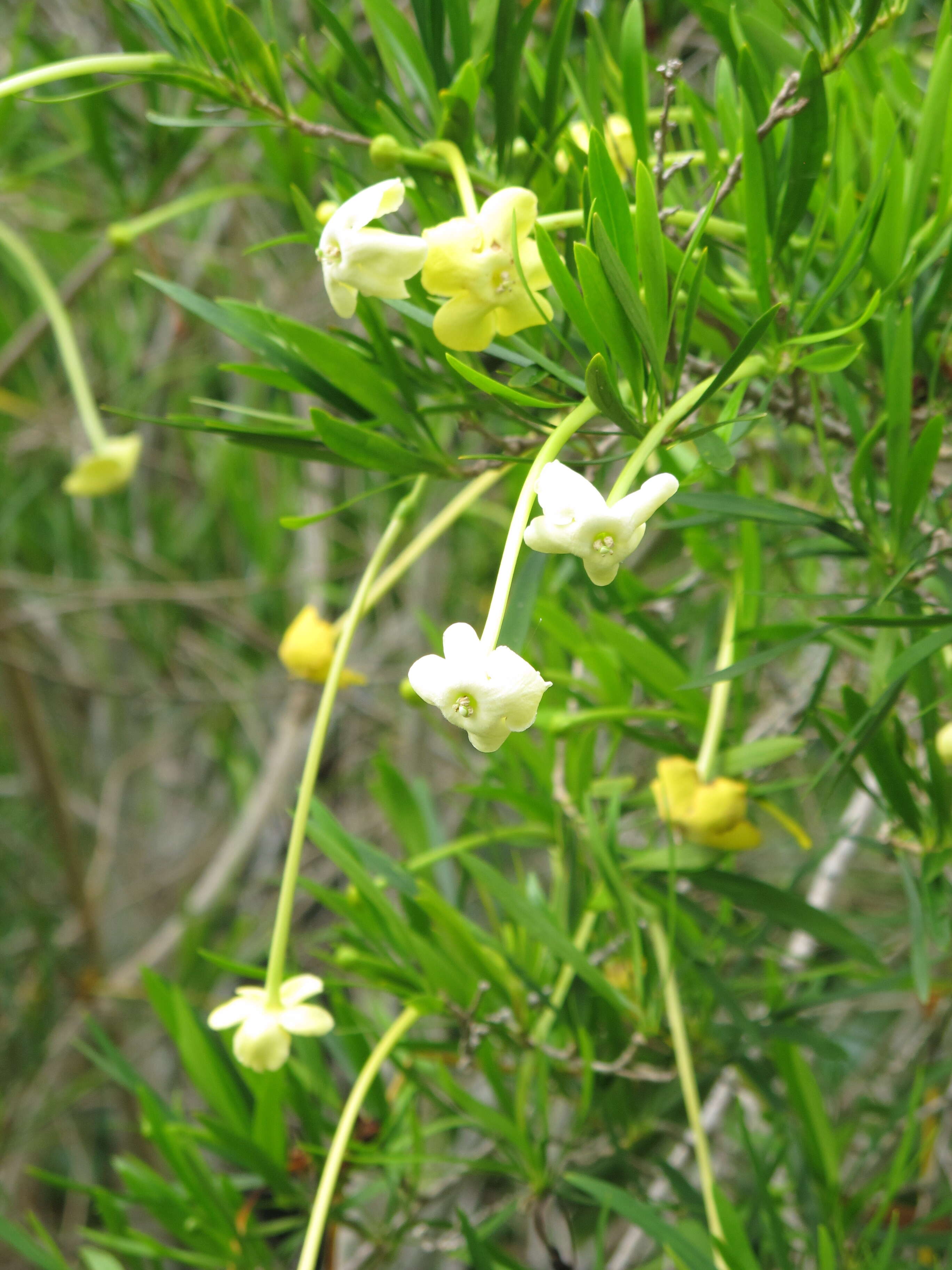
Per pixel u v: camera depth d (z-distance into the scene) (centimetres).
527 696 29
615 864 44
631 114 39
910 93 43
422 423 39
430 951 45
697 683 36
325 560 108
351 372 38
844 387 39
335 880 129
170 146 64
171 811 158
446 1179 53
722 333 40
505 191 34
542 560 36
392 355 39
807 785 62
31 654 136
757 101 36
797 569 63
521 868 49
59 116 73
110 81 70
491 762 49
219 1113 46
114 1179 133
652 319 32
